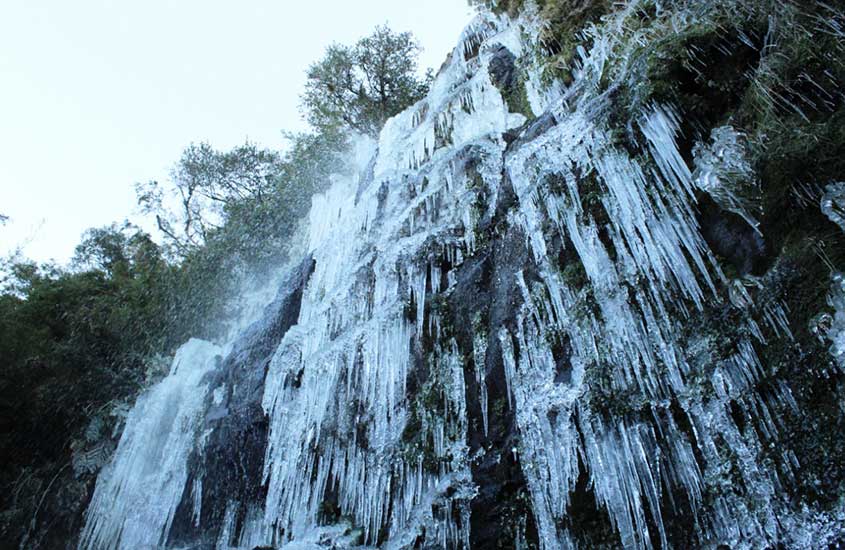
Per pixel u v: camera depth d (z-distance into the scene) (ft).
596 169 14.06
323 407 19.42
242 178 56.70
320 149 45.32
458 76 30.37
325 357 20.57
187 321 42.52
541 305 14.23
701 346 10.55
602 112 14.53
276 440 21.04
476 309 16.37
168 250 51.16
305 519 17.83
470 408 14.87
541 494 12.00
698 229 11.55
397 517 15.02
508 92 24.70
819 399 8.75
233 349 29.32
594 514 11.03
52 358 35.53
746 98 11.52
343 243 27.61
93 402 36.19
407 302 18.44
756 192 10.57
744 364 9.87
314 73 48.14
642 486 10.35
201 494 23.65
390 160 31.45
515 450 13.25
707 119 12.41
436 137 27.55
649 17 15.61
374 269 21.81
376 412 17.29
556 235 14.73
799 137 10.05
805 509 8.40
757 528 8.83
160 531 24.38
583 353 12.52
